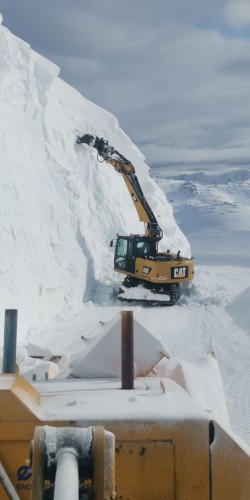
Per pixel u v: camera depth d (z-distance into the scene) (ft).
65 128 84.17
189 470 8.48
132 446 8.52
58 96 90.33
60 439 4.63
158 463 8.50
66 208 71.56
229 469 8.49
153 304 69.97
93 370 12.47
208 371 13.83
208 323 56.18
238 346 44.57
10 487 8.32
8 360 10.66
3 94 61.67
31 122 69.97
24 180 60.70
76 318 58.95
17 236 51.11
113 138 96.73
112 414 8.65
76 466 4.47
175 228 102.78
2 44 61.67
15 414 8.59
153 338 12.77
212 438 8.55
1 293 43.37
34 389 9.45
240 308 63.62
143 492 8.46
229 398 30.04
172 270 70.23
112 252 83.25
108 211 85.92
